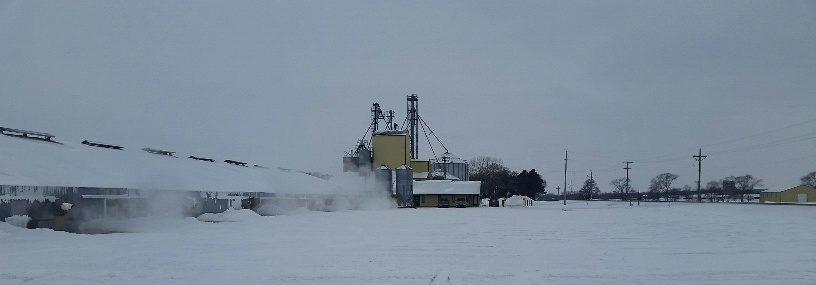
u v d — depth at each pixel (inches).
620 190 6692.9
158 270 406.9
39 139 1171.9
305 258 479.8
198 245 588.7
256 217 1180.5
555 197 7490.2
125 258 470.6
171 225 920.9
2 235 626.2
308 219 1203.2
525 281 368.8
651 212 1649.9
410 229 871.7
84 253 505.4
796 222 1066.1
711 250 557.6
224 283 356.5
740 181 5866.1
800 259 481.1
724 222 1081.4
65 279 369.1
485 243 626.2
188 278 374.3
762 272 407.5
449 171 3228.3
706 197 5295.3
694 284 360.5
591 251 546.3
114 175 1014.4
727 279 378.3
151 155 1455.5
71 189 800.9
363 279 372.5
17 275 381.4
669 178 6432.1
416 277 381.4
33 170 836.0
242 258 474.9
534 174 4835.1
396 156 2827.3
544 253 526.9
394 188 2630.4
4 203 685.9
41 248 546.0
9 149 952.9
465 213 1672.0
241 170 1768.0
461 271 406.3
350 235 739.4
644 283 364.8
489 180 4795.8
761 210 1776.6
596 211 1811.0
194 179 1247.5
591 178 5841.5
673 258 489.1
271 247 572.4
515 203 3250.5
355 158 2851.9
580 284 358.6
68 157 1051.9
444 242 639.1
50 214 759.1
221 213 1167.0
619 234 770.2
